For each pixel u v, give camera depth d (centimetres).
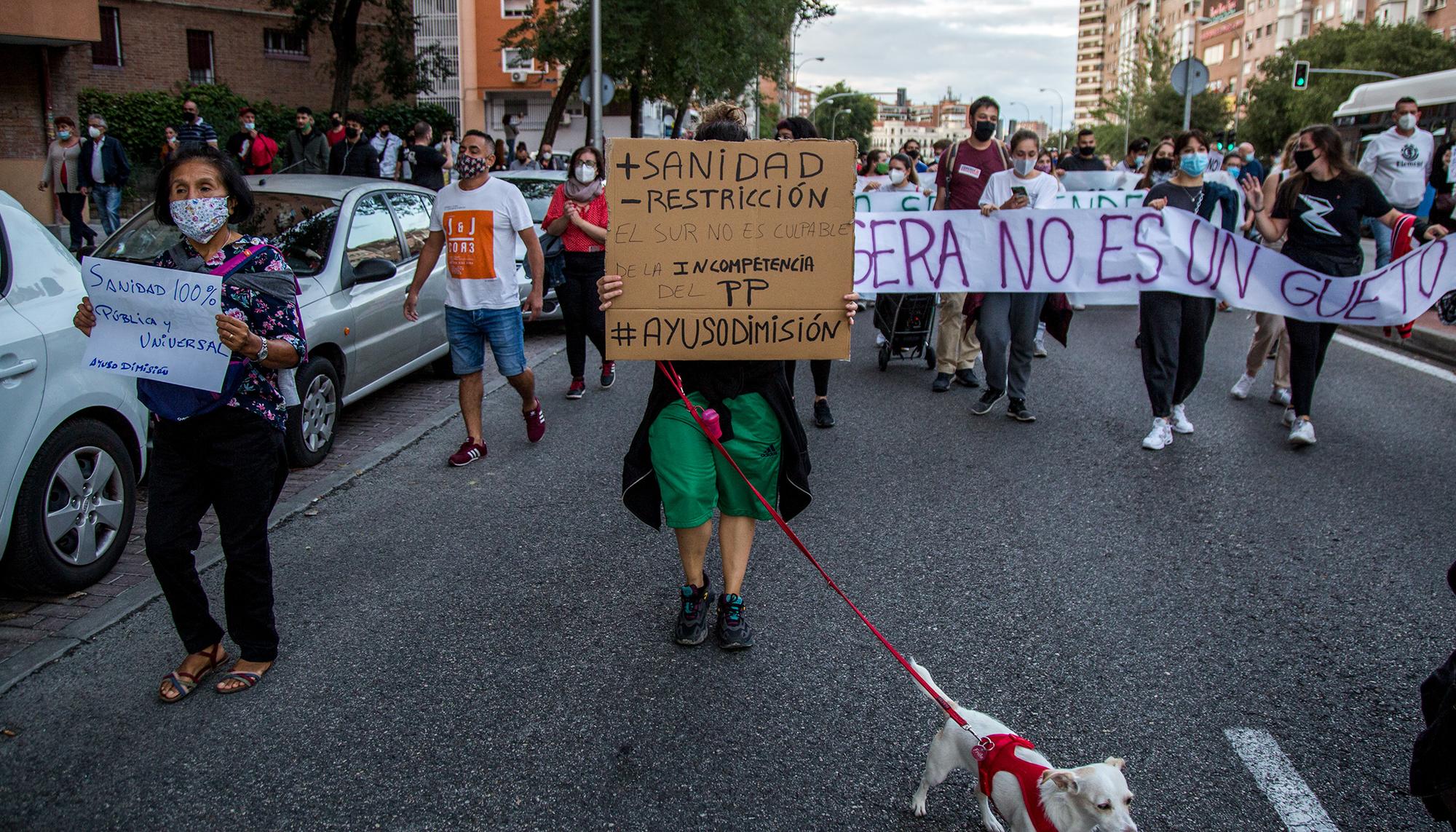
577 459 657
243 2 3083
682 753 335
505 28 4544
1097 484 609
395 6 2788
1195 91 1750
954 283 750
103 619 421
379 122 3139
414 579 471
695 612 407
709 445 394
